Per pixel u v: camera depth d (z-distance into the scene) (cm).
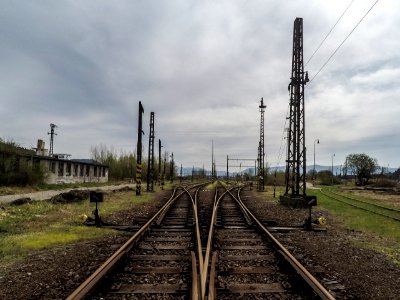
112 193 3122
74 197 2328
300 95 2358
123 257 794
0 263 798
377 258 903
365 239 1183
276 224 1459
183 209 1991
